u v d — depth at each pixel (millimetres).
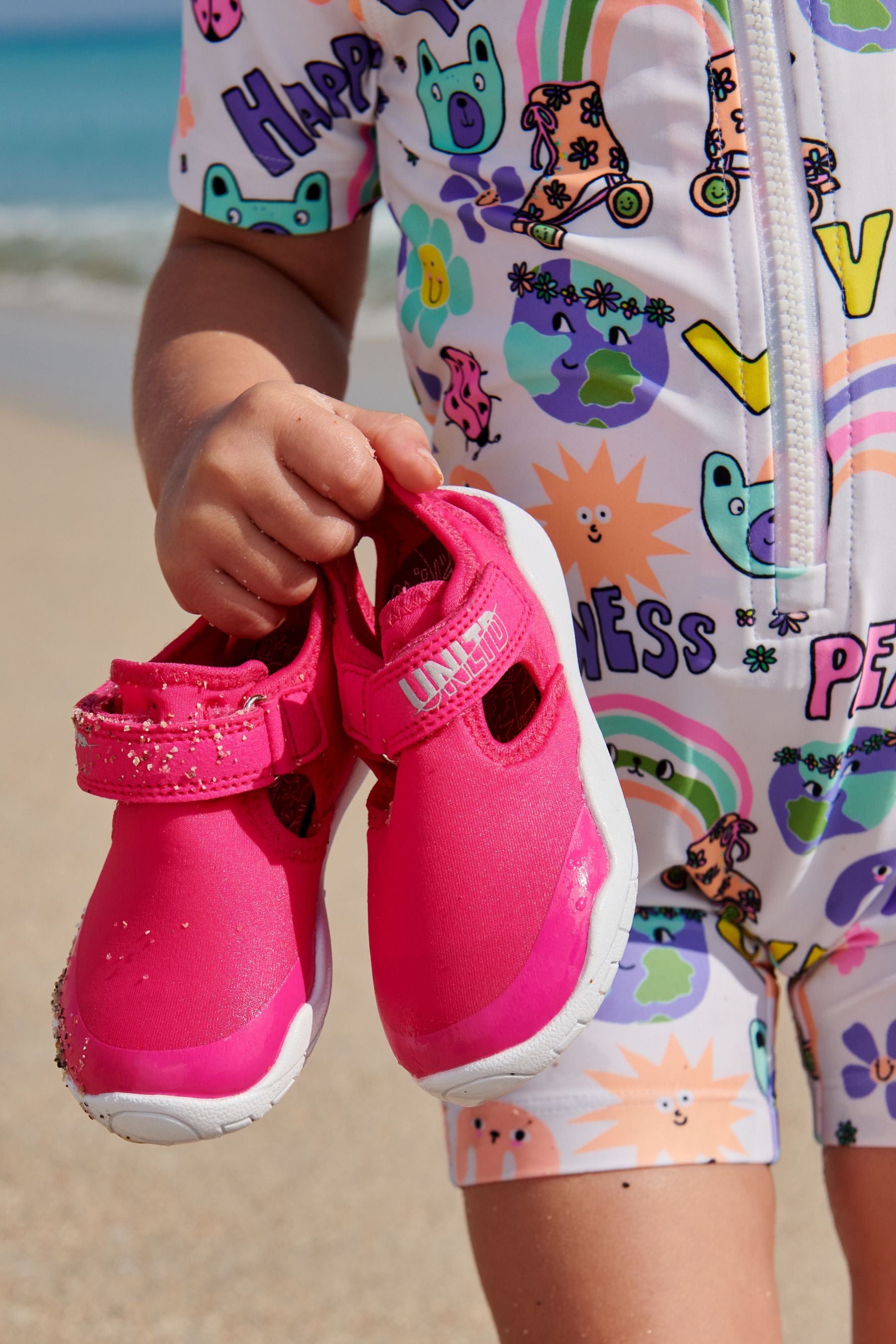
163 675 883
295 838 937
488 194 1013
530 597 927
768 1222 1079
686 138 935
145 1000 868
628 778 1043
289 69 1097
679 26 922
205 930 877
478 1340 1815
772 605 972
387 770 975
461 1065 844
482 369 1033
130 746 884
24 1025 2420
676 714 1013
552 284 988
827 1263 1978
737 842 1063
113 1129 889
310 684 924
